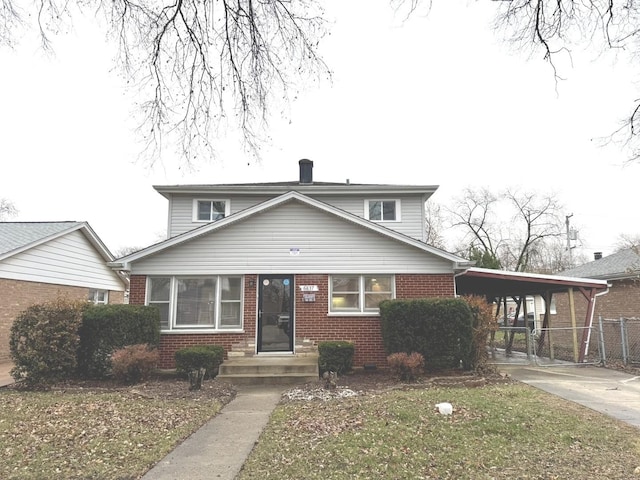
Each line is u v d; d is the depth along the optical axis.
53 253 15.98
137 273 12.18
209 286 12.34
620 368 12.20
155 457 5.28
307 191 15.93
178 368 10.68
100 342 10.38
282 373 10.77
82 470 4.87
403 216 16.08
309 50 5.14
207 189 15.73
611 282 17.66
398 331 10.80
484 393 8.45
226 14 4.89
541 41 5.00
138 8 4.77
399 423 6.47
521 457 5.17
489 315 11.30
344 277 12.52
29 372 9.27
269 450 5.52
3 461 5.10
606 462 4.98
